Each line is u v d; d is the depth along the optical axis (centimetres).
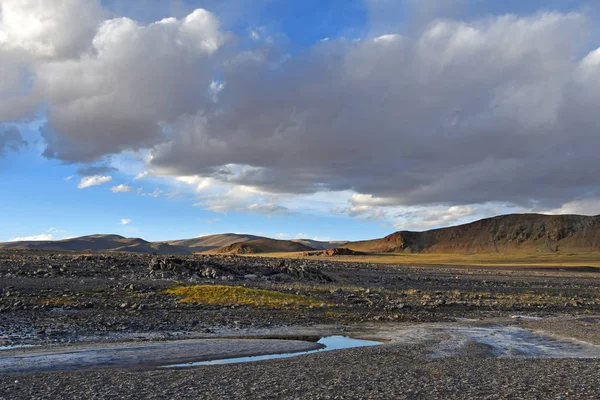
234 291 5041
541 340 3073
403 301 5341
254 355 2373
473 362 2142
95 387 1577
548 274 14700
